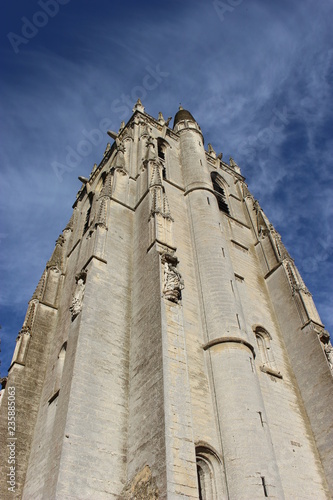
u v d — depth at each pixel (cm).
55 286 3456
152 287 2234
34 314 3122
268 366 2673
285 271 3272
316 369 2631
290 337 2923
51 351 2906
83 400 1841
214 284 2616
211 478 1822
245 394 2017
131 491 1617
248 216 4109
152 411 1741
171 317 2034
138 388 1925
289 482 2061
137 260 2594
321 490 2172
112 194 3064
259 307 3080
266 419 1995
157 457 1578
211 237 2995
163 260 2320
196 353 2255
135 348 2120
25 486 2162
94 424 1795
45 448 2162
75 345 2030
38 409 2586
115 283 2431
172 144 4412
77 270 2742
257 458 1789
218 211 3412
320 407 2483
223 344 2252
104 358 2052
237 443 1842
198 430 1909
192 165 3934
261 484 1711
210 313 2458
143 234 2700
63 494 1541
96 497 1605
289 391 2584
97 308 2231
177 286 2173
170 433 1600
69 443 1680
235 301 2559
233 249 3497
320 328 2847
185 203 3497
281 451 2170
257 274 3431
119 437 1822
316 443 2394
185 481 1497
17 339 2922
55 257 3734
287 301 3102
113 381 1992
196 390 2067
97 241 2597
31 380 2722
